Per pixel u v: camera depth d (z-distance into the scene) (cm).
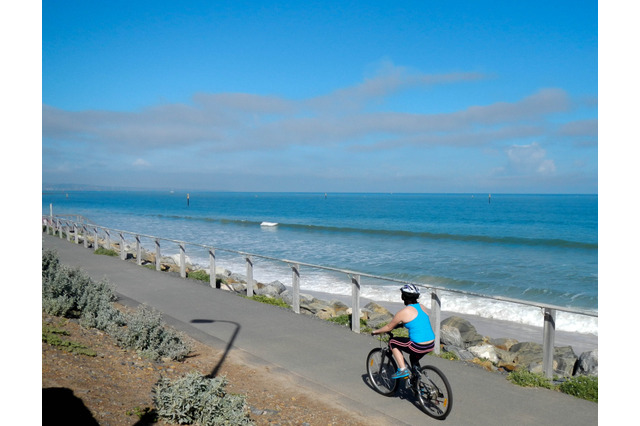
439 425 561
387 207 13438
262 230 5300
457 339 1077
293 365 771
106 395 552
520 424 563
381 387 671
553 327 702
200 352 830
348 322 1059
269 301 1269
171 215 8581
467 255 3195
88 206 13062
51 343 693
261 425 545
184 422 520
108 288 1174
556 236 4697
